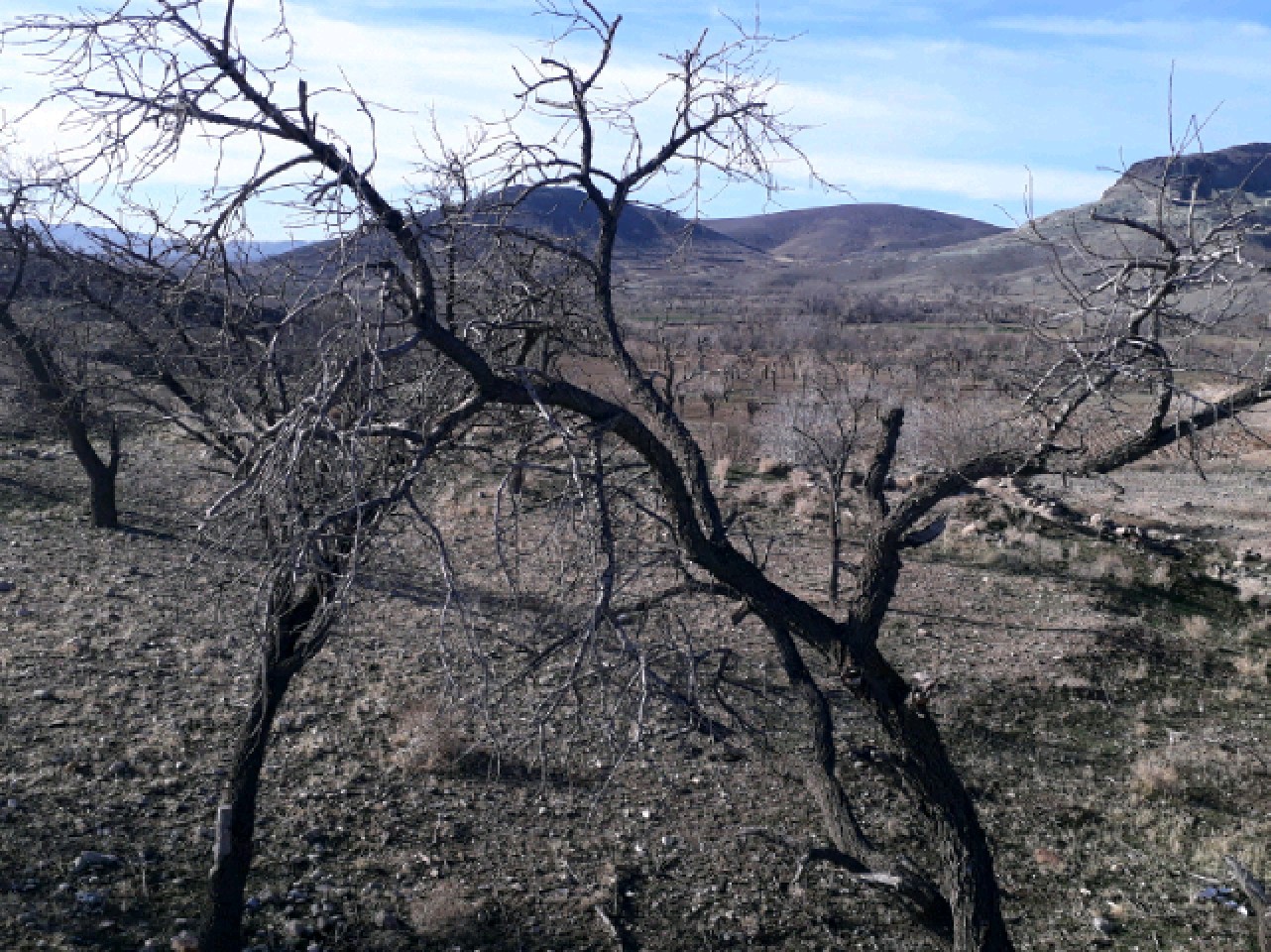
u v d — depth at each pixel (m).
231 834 6.73
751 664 13.06
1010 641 15.25
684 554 5.42
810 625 5.44
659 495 5.98
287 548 3.98
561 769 10.38
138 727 10.28
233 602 13.59
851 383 31.88
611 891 8.63
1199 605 17.84
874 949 8.24
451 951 7.69
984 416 15.01
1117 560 19.12
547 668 11.75
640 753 10.82
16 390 15.54
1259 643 16.28
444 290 5.40
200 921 7.11
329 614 4.83
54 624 12.69
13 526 16.67
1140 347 4.76
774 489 23.12
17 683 10.86
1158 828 10.45
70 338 8.92
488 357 5.75
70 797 8.83
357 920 7.88
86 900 7.48
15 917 7.15
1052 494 24.39
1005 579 18.11
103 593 13.90
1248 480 27.72
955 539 19.98
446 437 4.55
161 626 12.90
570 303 5.82
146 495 18.86
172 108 3.99
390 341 4.52
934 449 19.19
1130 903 9.13
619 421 5.00
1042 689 13.63
